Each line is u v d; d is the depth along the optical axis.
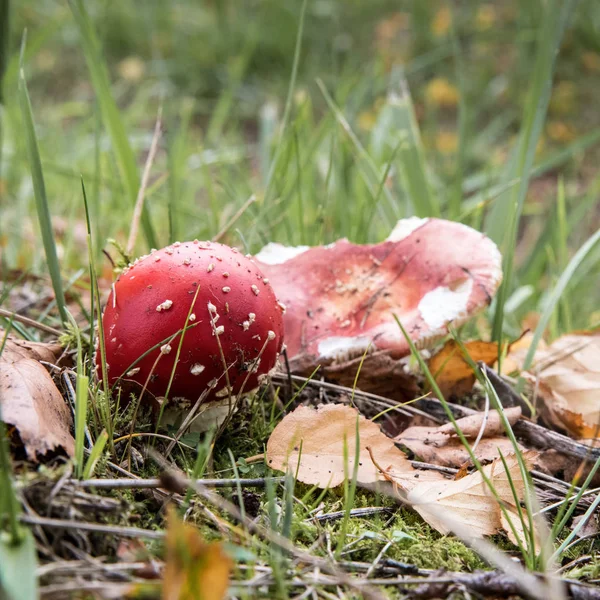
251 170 0.93
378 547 0.35
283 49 1.37
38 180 0.42
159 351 0.37
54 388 0.36
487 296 0.43
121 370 0.37
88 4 1.33
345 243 0.47
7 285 0.52
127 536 0.33
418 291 0.44
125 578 0.31
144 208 0.50
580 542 0.37
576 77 1.34
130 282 0.38
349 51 1.25
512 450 0.40
